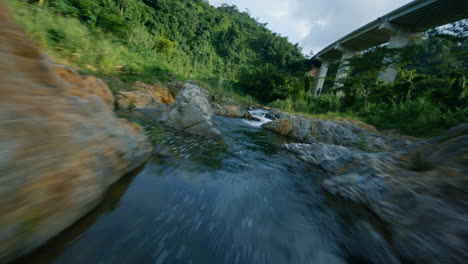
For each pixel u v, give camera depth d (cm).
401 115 1232
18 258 119
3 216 113
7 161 121
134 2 3195
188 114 565
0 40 162
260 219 225
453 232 177
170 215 198
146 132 459
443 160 280
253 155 493
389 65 2042
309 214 253
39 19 845
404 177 288
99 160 206
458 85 1223
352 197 300
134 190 229
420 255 180
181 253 155
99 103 277
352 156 422
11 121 134
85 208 171
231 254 165
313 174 427
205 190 266
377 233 222
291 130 901
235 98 2466
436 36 1617
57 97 195
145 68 1706
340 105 2158
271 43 7456
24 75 169
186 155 386
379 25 3006
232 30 6247
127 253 144
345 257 184
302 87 3347
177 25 4491
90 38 1077
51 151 153
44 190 138
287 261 169
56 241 139
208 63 5169
